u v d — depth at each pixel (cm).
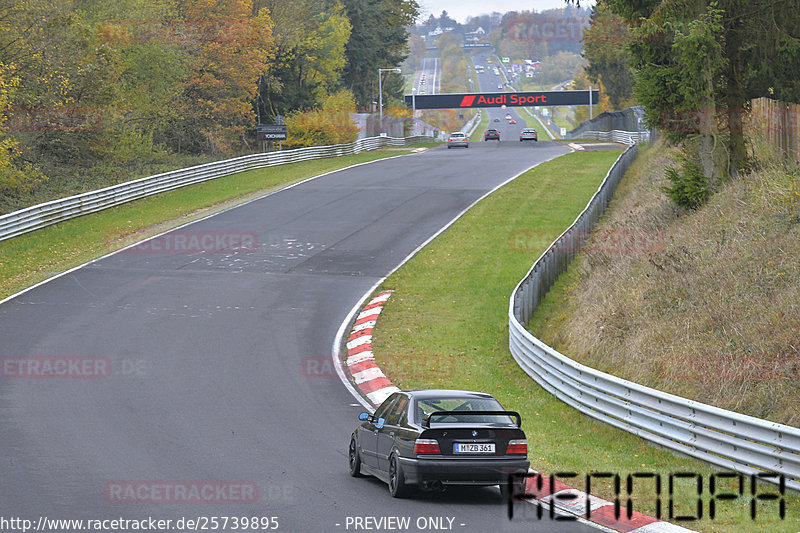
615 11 6259
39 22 11231
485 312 5641
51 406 3562
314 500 2408
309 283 6334
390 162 14475
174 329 5059
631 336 4138
